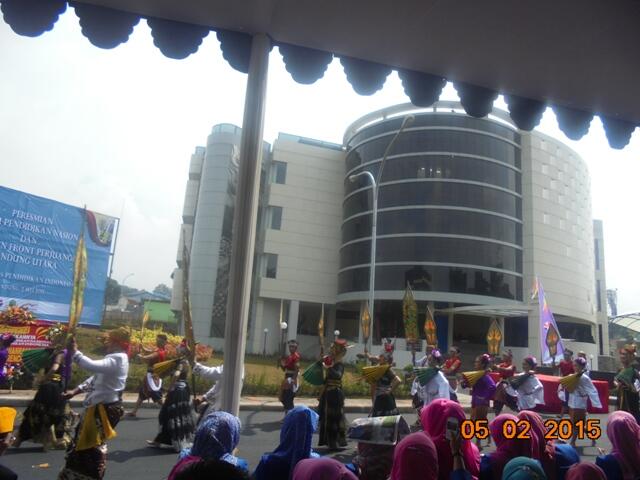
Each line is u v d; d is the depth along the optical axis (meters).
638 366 10.28
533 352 34.50
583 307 39.88
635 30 3.06
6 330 11.55
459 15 3.06
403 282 34.06
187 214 45.31
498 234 35.19
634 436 3.12
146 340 19.92
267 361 29.39
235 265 3.04
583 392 9.23
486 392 8.60
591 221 44.50
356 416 11.99
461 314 35.31
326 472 2.06
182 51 3.29
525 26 3.12
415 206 34.97
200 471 1.58
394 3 2.99
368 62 3.66
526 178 37.72
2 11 3.13
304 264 39.69
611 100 3.93
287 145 41.09
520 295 35.91
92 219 18.27
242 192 3.11
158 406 10.94
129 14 3.25
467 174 35.31
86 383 5.50
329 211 41.19
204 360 13.82
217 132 39.03
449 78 3.80
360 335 33.62
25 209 14.38
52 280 14.92
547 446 3.21
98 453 3.62
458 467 2.90
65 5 3.18
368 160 38.31
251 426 9.73
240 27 3.31
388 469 2.67
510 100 3.99
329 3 3.02
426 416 3.20
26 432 6.70
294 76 3.51
